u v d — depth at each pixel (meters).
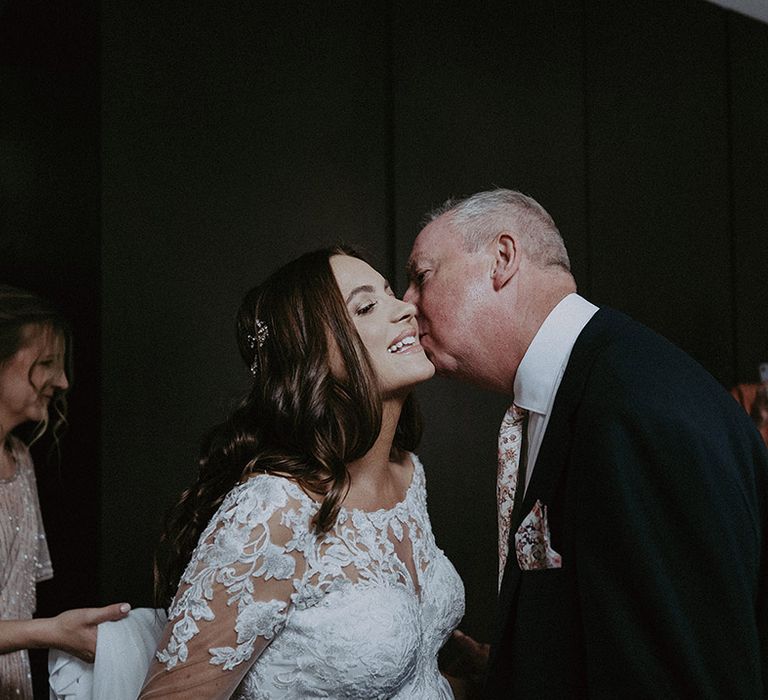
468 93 3.73
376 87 3.47
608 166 4.27
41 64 3.21
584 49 4.19
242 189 3.06
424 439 3.53
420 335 1.78
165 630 1.50
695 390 1.36
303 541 1.53
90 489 2.76
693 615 1.22
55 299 3.08
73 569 2.88
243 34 3.09
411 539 1.75
